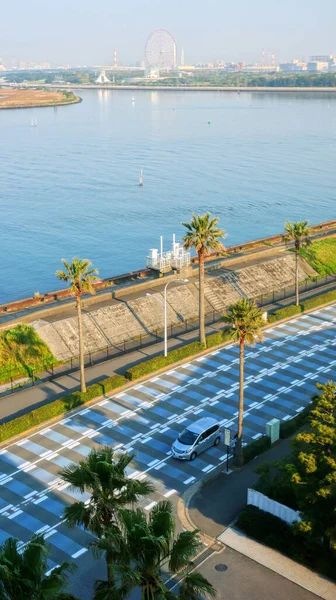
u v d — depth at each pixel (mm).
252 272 107750
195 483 54781
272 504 48656
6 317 86125
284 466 47594
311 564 44719
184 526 49031
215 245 78750
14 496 52906
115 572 30906
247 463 57844
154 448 60031
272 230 158250
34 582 30562
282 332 87562
